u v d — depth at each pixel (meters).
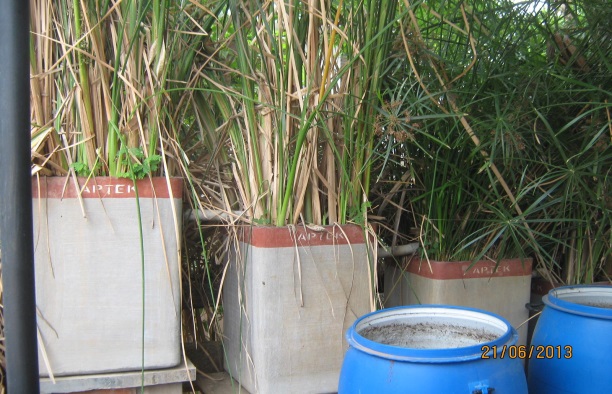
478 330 1.36
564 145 1.79
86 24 1.36
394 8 1.51
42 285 1.31
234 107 1.58
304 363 1.46
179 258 1.39
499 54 1.75
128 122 1.39
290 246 1.44
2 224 0.82
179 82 1.48
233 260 1.59
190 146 1.71
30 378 0.83
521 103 1.63
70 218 1.32
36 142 1.30
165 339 1.38
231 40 1.61
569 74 1.73
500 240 1.79
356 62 1.51
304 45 1.53
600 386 1.43
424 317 1.40
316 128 1.51
